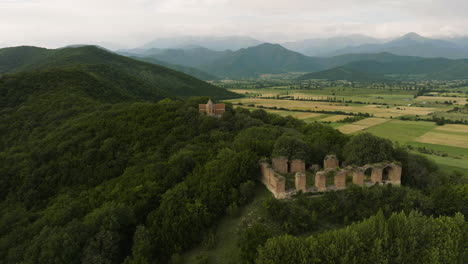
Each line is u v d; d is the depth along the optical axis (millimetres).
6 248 46781
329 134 85375
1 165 75812
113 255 42719
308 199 48188
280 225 43219
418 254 36125
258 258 34594
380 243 34656
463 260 39000
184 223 45000
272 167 58062
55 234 43375
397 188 50812
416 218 38750
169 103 104938
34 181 69875
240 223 46312
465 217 48219
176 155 67875
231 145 72938
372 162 59438
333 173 58125
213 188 51562
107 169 70625
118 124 87125
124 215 47156
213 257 41031
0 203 66750
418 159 72688
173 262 41125
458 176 77500
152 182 57844
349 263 33469
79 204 55938
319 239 35719
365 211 45531
